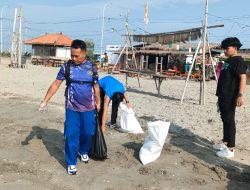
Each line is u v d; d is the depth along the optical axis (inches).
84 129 238.2
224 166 261.3
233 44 278.2
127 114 341.1
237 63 273.0
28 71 1211.9
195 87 967.0
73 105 230.1
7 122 361.1
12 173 232.7
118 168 248.7
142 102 573.9
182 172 246.8
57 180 224.2
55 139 309.7
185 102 604.1
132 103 553.9
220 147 289.9
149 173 242.2
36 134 321.4
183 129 372.5
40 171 235.9
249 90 975.6
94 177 231.5
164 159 269.3
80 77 228.4
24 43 2062.0
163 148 293.7
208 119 430.3
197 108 526.0
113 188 216.8
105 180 228.1
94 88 237.6
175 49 1130.7
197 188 223.9
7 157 259.6
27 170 237.1
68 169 233.6
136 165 256.4
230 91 276.2
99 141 256.5
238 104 273.1
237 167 261.1
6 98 522.9
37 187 214.4
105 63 1689.2
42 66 1736.0
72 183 221.5
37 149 280.5
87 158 253.4
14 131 327.9
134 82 1027.9
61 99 551.8
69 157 232.8
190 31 605.6
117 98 333.4
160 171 245.1
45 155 267.4
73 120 230.8
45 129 341.1
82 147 250.8
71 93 229.6
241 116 472.4
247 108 553.6
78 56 225.9
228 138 283.1
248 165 267.6
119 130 347.3
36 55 2043.6
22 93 601.6
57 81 230.1
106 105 314.8
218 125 396.2
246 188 228.1
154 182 229.0
